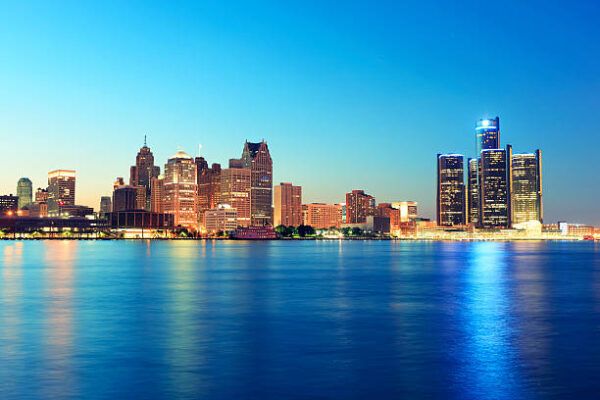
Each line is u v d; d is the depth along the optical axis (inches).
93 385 1148.5
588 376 1221.1
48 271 4906.5
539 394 1090.7
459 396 1078.4
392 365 1321.4
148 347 1528.1
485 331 1792.6
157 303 2541.8
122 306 2425.0
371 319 2047.2
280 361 1363.2
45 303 2534.5
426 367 1301.7
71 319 2038.6
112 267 5556.1
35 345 1551.4
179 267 5625.0
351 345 1561.3
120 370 1272.1
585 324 1932.8
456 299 2733.8
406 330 1809.8
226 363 1342.3
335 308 2374.5
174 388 1128.2
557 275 4493.1
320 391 1109.1
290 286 3462.1
